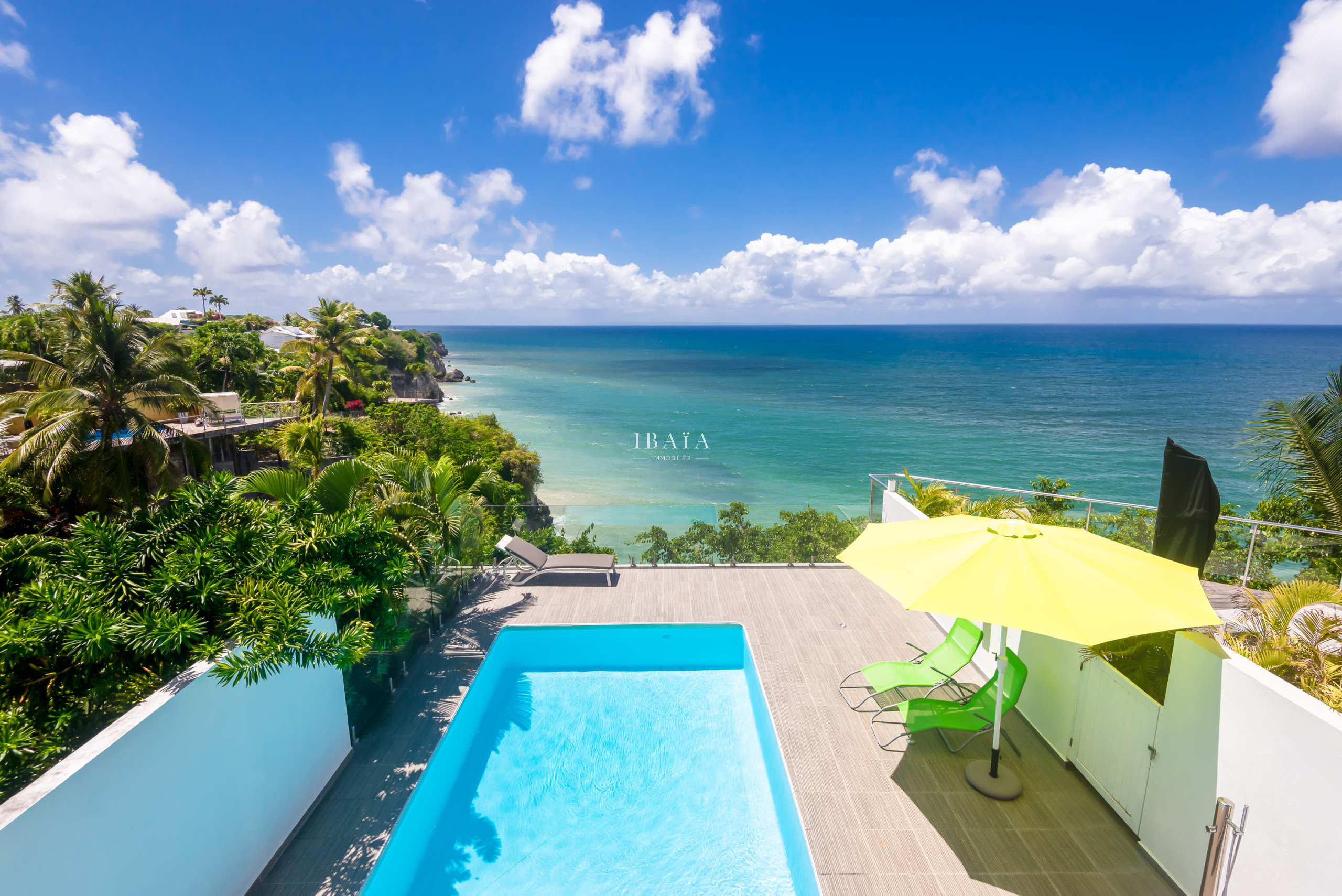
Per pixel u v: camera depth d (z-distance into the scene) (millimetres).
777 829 5055
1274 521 9234
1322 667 4156
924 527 5055
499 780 5629
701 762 5863
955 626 6316
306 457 21844
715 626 7836
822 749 5445
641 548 9906
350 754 5461
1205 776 3738
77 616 4125
